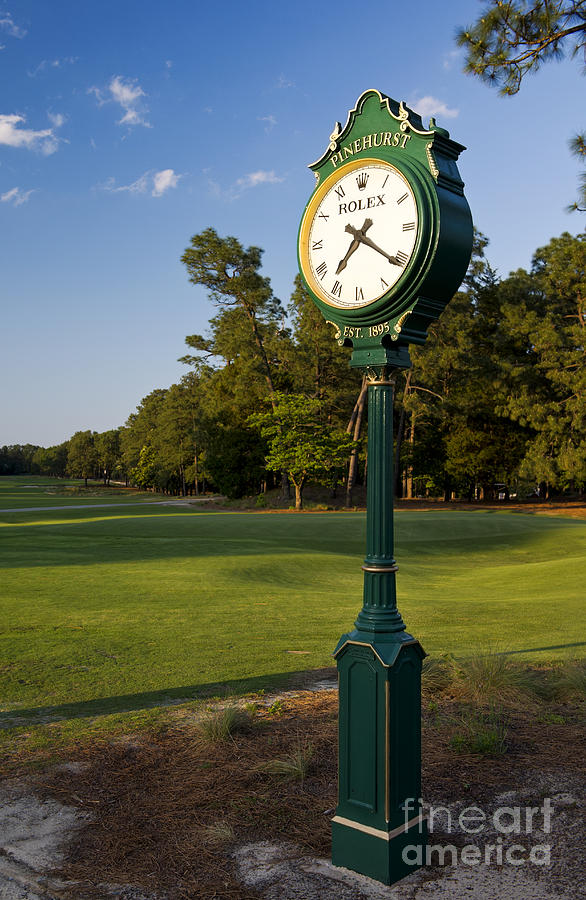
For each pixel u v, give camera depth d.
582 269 48.31
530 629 10.16
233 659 8.12
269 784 4.35
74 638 9.48
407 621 11.09
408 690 3.47
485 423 56.44
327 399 55.66
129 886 3.25
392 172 3.65
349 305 3.77
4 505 57.28
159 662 8.00
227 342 55.28
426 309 3.69
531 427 51.53
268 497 55.91
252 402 56.06
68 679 7.22
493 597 15.14
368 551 3.61
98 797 4.22
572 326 48.16
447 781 4.36
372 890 3.22
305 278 4.10
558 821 3.82
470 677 6.29
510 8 7.95
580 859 3.42
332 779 4.41
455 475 56.41
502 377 50.97
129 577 16.34
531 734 5.18
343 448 47.59
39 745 5.12
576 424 46.47
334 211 3.97
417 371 53.19
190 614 11.68
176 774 4.54
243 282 50.09
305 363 54.75
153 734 5.31
